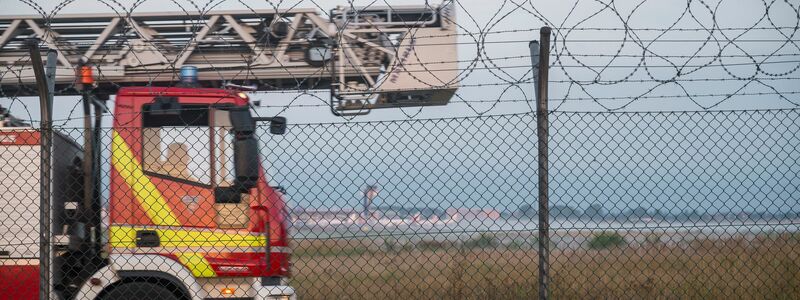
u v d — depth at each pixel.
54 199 31.80
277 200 33.09
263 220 32.34
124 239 31.41
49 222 26.75
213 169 32.06
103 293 31.20
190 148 32.12
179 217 31.77
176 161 32.03
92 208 33.78
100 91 38.97
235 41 43.09
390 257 48.56
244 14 43.28
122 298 31.06
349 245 42.25
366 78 42.69
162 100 32.19
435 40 42.41
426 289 43.19
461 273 41.75
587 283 42.97
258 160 30.95
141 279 31.47
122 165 31.78
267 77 43.19
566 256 49.59
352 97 42.12
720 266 42.16
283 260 33.00
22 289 29.58
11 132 30.17
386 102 42.28
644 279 44.62
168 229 31.62
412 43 31.12
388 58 42.62
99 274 30.98
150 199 31.70
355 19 42.94
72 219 32.91
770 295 38.44
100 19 42.91
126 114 32.03
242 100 32.66
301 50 43.31
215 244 31.86
